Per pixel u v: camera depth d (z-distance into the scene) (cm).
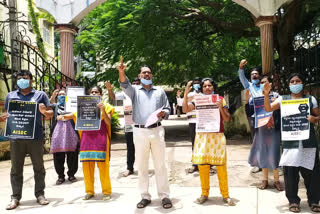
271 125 459
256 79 548
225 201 417
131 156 589
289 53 1214
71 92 507
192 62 1344
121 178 564
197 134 427
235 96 1456
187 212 387
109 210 402
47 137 901
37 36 1450
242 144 956
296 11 1100
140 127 412
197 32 1325
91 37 1263
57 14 952
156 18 1065
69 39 960
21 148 422
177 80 1430
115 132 1439
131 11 1130
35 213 396
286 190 384
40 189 436
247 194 452
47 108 441
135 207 411
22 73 420
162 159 418
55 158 537
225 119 421
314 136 379
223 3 1217
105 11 1214
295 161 369
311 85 746
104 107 434
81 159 435
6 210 409
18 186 425
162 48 1180
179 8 1204
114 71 1294
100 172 443
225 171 416
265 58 916
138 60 1248
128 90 409
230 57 1608
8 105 412
